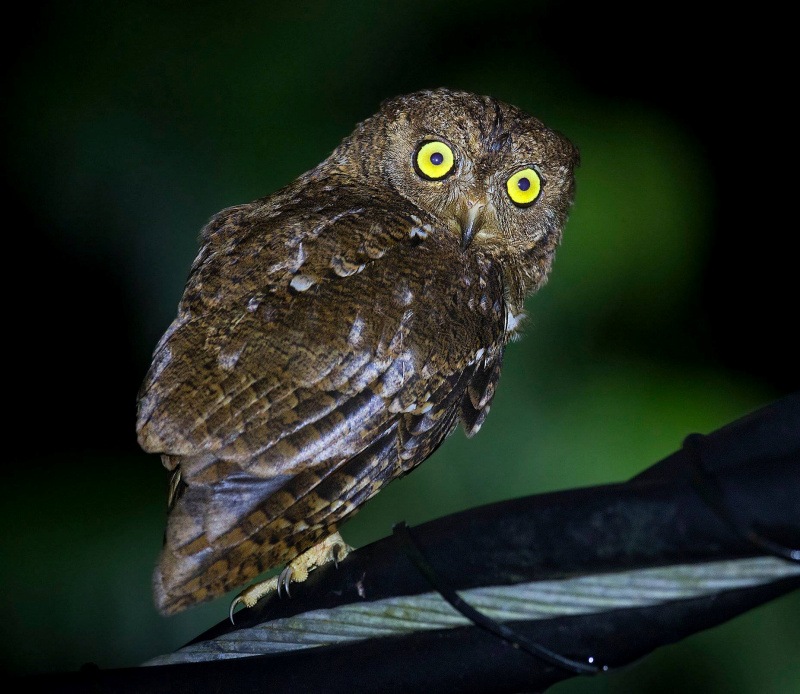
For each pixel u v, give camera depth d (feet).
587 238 43.88
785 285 49.62
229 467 19.84
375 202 27.09
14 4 46.50
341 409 21.04
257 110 45.93
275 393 20.62
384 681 16.70
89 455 43.60
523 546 15.12
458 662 16.31
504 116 29.14
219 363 20.88
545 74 48.67
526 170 28.99
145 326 44.98
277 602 18.24
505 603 15.62
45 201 45.44
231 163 45.34
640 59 51.11
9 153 45.78
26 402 44.52
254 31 46.78
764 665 41.32
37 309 45.21
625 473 40.55
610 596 15.02
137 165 45.39
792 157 52.80
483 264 27.40
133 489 42.06
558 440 40.91
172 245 45.14
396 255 24.06
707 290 46.06
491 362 26.63
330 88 46.57
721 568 14.24
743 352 47.06
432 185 28.02
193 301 22.47
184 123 45.73
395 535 16.78
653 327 43.37
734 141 53.26
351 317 22.03
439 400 22.89
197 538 19.08
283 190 28.78
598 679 41.86
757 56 53.72
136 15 46.52
